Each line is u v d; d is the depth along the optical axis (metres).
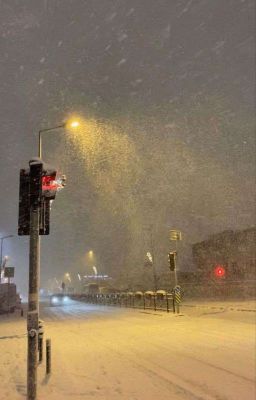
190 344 14.60
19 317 39.84
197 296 58.50
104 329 21.80
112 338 17.47
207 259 67.25
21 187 7.65
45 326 25.48
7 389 8.47
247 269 60.47
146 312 33.81
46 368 10.11
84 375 9.73
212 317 26.16
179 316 28.25
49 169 7.98
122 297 51.31
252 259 60.50
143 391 8.10
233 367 10.26
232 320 23.47
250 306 33.41
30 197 7.44
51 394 7.93
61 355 13.00
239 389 8.09
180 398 7.53
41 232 7.71
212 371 9.86
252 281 56.69
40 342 11.88
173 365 10.78
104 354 13.05
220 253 65.31
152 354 12.73
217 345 14.05
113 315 33.25
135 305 45.03
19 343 17.19
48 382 9.03
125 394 7.88
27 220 7.52
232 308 32.12
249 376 9.23
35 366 6.95
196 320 24.69
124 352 13.36
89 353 13.34
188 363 10.98
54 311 45.09
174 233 36.09
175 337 16.88
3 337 20.06
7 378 9.67
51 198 7.88
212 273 65.25
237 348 13.24
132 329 21.05
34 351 6.97
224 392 7.90
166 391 8.08
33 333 7.00
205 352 12.67
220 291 57.16
